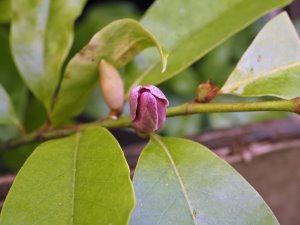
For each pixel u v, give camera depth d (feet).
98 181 0.43
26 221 0.42
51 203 0.43
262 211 0.46
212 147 0.76
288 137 0.81
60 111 0.60
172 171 0.48
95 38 0.52
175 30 0.63
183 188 0.47
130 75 0.61
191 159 0.49
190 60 0.58
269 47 0.54
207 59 1.03
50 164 0.46
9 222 0.42
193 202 0.46
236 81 0.53
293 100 0.46
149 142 0.50
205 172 0.48
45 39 0.64
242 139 0.78
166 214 0.45
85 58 0.54
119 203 0.40
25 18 0.63
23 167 0.46
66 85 0.57
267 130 0.80
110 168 0.43
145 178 0.47
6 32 0.86
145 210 0.45
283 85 0.52
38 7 0.64
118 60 0.56
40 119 0.83
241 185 0.47
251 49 0.54
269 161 0.83
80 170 0.45
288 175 0.86
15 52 0.63
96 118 0.91
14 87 0.80
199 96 0.51
